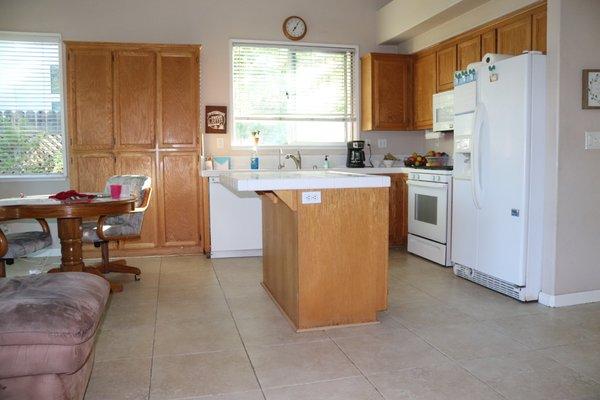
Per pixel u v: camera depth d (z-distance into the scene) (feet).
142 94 16.14
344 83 19.13
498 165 11.62
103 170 16.08
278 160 18.40
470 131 12.61
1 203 10.88
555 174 10.68
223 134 17.93
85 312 5.91
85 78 15.83
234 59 18.01
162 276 13.92
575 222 10.87
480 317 10.16
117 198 11.87
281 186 8.81
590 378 7.40
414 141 19.92
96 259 16.16
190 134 16.49
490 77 11.77
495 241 11.82
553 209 10.76
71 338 5.49
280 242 10.59
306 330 9.40
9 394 5.49
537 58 10.75
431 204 15.37
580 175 10.82
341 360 8.07
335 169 17.48
